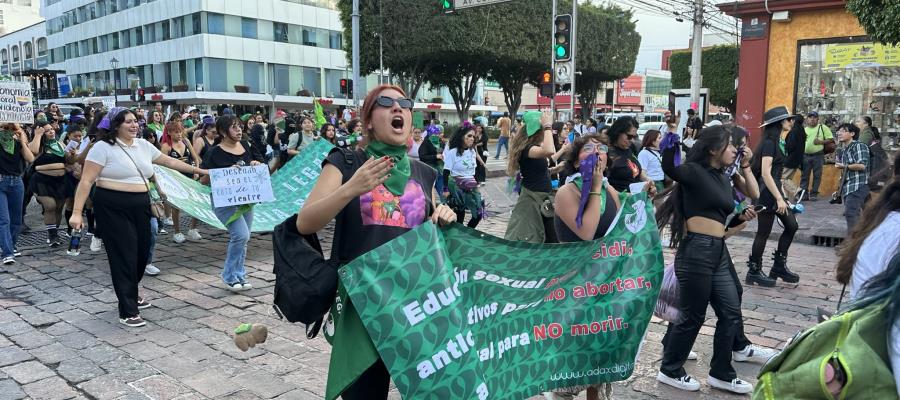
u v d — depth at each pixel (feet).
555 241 20.84
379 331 7.44
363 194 7.46
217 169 19.58
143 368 13.85
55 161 25.95
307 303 7.52
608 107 207.00
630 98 220.02
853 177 25.38
